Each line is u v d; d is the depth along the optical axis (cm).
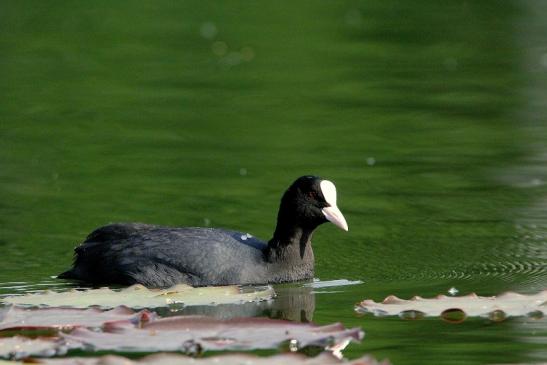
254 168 1870
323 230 1571
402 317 1130
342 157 1934
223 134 2103
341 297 1240
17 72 2622
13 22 3142
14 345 930
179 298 1144
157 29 3094
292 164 1888
